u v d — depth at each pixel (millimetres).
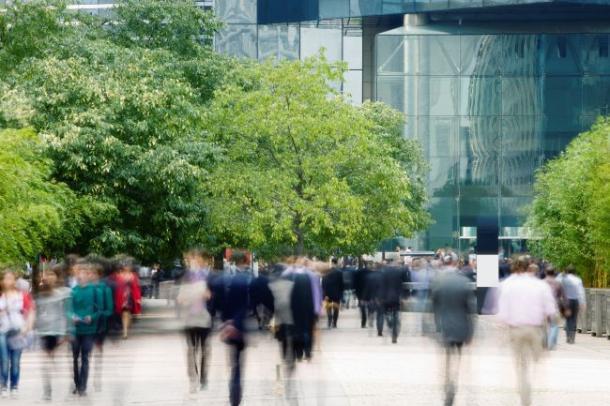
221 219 50594
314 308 22047
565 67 87562
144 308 68500
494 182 87500
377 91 88188
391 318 43750
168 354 35094
